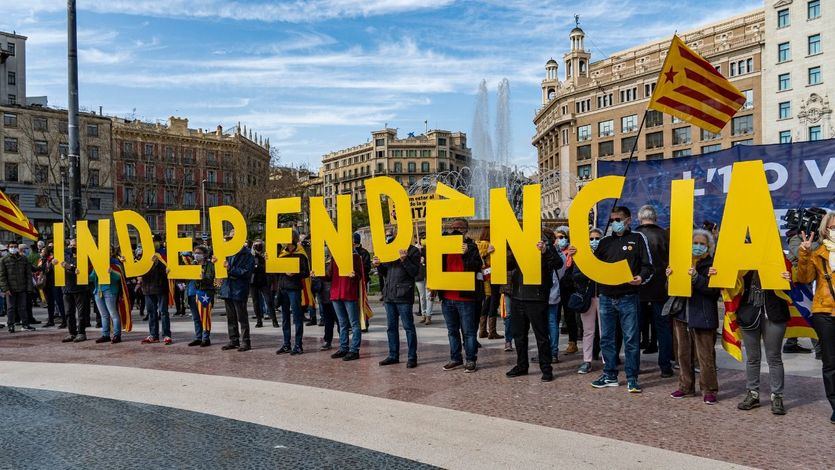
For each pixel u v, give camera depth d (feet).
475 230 47.32
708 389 18.92
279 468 13.73
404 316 25.17
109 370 25.23
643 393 20.34
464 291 24.12
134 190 240.12
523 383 21.98
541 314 22.25
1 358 29.25
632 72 233.35
